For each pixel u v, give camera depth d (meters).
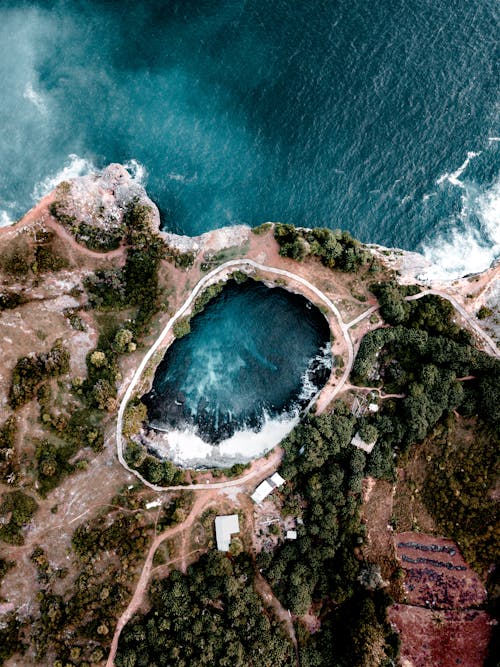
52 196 88.81
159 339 89.88
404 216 95.31
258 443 89.62
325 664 79.88
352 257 89.88
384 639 80.81
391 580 83.94
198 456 88.88
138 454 84.44
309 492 84.56
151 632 77.00
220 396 91.50
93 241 89.19
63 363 86.25
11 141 93.06
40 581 78.31
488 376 88.19
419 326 90.12
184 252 91.62
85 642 76.38
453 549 85.12
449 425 88.25
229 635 77.19
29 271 86.50
